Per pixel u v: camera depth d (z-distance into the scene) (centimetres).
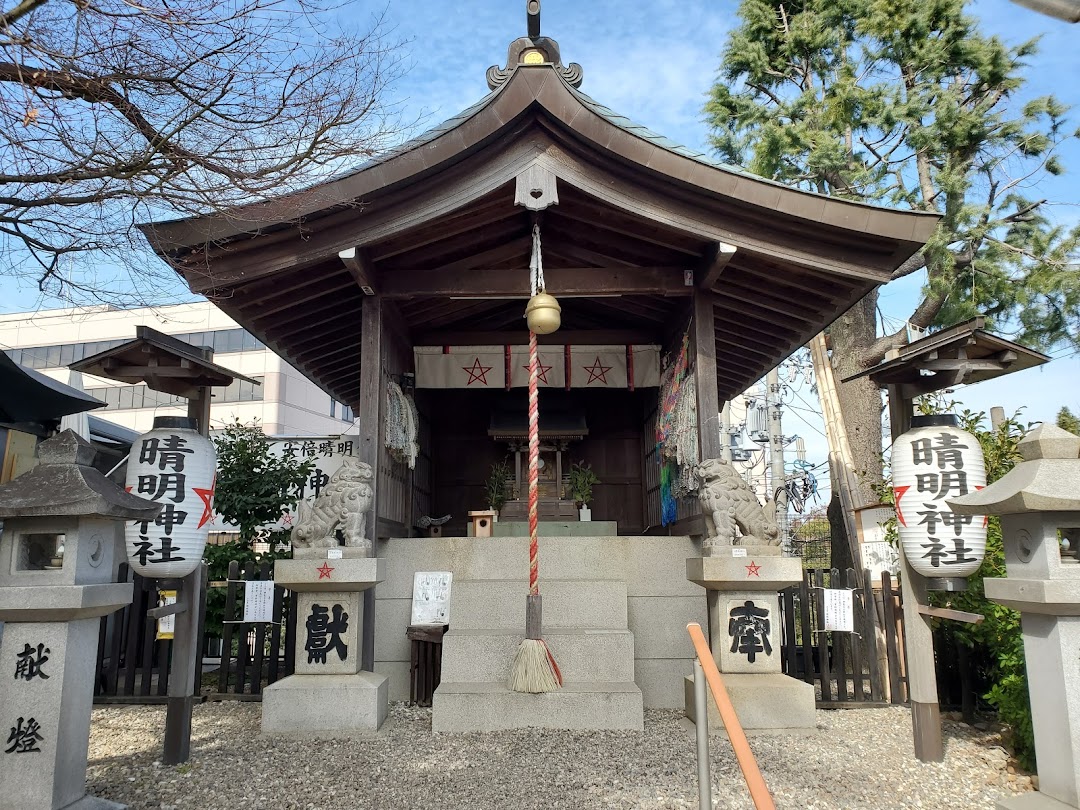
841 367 1142
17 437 885
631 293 723
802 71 1191
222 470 961
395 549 715
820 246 624
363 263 642
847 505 1062
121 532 837
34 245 444
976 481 505
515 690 566
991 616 579
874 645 702
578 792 432
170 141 434
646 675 686
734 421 3272
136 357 526
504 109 592
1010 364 519
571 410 1026
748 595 606
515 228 741
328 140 461
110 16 377
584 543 714
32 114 365
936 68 1039
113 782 458
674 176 603
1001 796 442
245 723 608
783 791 440
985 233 995
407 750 519
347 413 3356
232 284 632
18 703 371
